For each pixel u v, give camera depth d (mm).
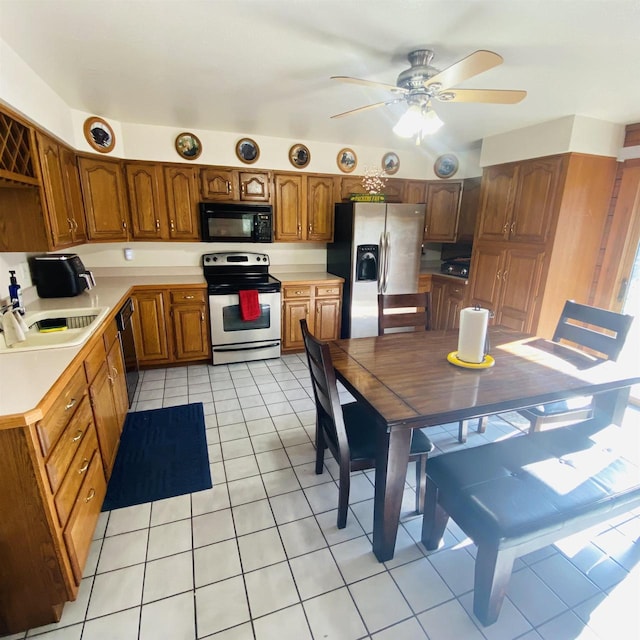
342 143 4000
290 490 2047
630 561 1631
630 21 1529
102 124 3080
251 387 3311
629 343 3170
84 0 1425
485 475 1485
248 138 3639
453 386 1618
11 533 1203
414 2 1438
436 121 1942
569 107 2637
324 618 1378
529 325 3273
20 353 1608
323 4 1464
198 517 1848
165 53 1896
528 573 1566
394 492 1516
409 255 4102
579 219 3049
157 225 3518
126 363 2891
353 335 4125
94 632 1317
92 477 1673
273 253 4328
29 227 2238
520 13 1495
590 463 1556
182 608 1406
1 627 1295
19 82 1872
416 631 1337
